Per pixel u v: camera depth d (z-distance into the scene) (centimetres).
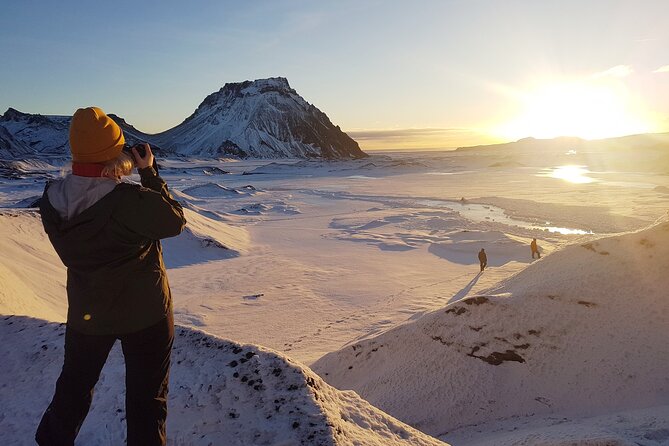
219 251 3169
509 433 722
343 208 6100
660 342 808
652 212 4500
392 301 2027
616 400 765
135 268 201
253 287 2350
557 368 842
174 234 206
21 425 323
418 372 913
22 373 392
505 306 926
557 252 1068
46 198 195
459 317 944
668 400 728
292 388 348
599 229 3875
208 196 7619
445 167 15925
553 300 916
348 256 3125
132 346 214
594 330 859
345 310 1939
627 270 912
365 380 960
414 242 3522
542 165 15200
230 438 304
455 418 826
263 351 384
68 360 219
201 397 336
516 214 4834
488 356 888
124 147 204
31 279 1520
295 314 1894
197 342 400
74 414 229
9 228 2312
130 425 217
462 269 2658
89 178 189
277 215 5544
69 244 189
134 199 190
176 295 2205
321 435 305
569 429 634
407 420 838
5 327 477
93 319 202
